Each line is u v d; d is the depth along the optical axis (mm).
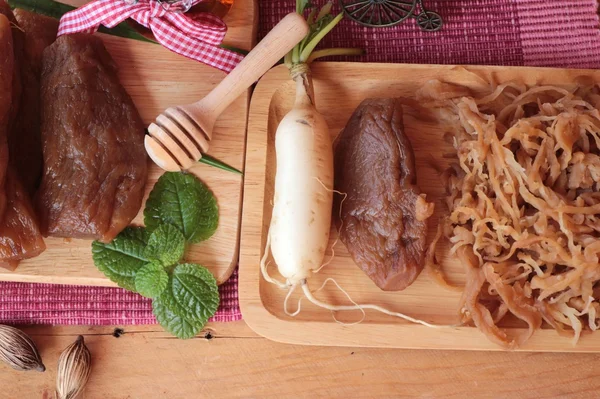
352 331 656
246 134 695
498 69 700
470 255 661
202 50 691
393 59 736
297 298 673
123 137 665
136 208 664
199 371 682
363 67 699
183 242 665
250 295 659
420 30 739
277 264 652
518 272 655
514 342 652
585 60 736
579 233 648
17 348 664
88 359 674
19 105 677
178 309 664
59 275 666
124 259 666
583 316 667
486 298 663
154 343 687
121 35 708
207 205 678
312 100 668
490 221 652
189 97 704
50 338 688
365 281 676
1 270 664
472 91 703
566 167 654
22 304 688
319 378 680
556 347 654
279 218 648
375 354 683
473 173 665
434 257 674
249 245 667
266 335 654
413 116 709
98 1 666
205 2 693
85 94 660
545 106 669
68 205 644
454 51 738
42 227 646
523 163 657
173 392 678
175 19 670
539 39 740
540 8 743
